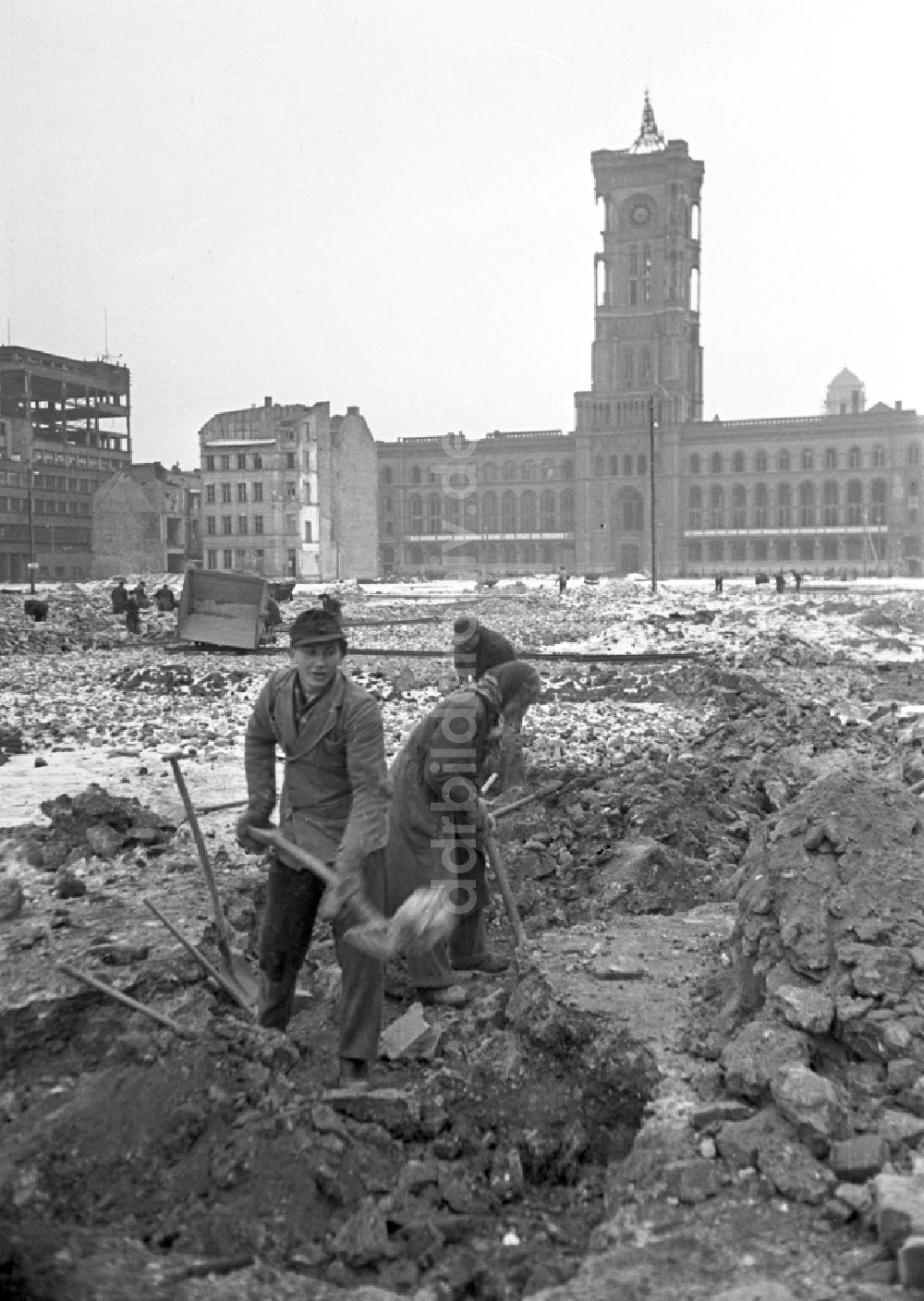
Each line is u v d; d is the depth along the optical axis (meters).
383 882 4.62
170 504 100.44
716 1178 3.65
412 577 102.25
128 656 28.61
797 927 4.64
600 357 134.75
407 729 14.23
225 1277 3.32
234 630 29.22
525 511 135.88
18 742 12.85
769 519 128.62
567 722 14.87
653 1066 4.38
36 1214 3.62
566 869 7.17
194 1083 4.25
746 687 16.88
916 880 4.71
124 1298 3.15
